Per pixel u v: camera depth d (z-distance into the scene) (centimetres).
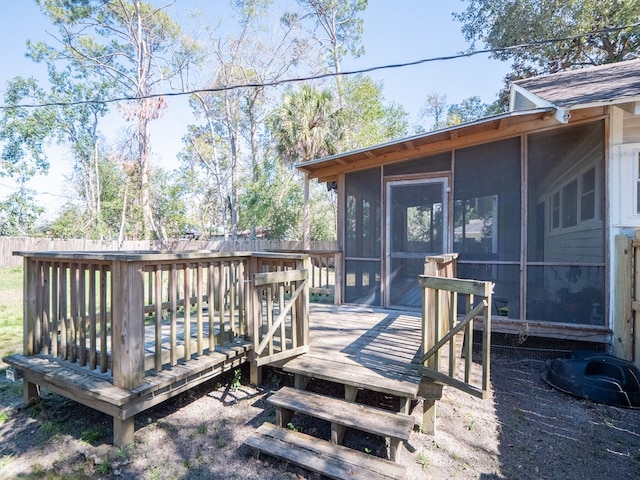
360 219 600
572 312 459
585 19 1315
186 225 2625
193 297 588
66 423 303
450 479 232
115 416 257
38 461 254
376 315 522
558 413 321
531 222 483
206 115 2233
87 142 2502
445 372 299
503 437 283
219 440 276
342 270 614
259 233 2178
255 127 2100
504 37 1520
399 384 267
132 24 1995
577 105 408
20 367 313
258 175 1816
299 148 1344
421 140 523
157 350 288
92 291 294
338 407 267
